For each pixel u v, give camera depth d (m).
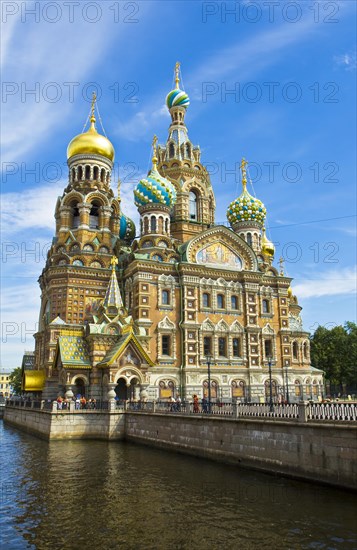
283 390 63.25
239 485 25.06
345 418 23.47
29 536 18.16
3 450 38.59
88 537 18.00
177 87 79.50
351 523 18.75
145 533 18.30
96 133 72.00
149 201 64.75
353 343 87.50
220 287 62.50
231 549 16.62
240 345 62.00
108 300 56.47
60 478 27.61
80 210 66.81
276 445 27.16
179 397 55.12
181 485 25.47
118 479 27.19
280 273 70.19
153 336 57.03
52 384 57.41
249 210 73.31
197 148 76.50
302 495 22.61
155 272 59.19
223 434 31.55
